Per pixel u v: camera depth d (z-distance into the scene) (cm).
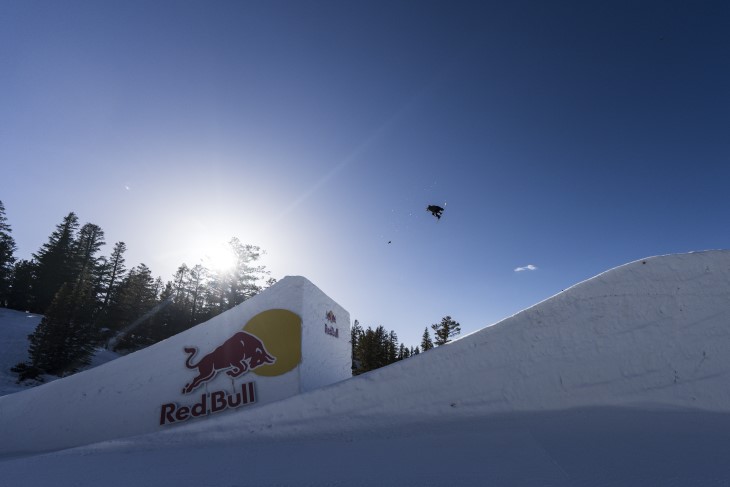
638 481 200
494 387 384
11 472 310
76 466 321
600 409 348
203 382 645
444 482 218
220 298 4575
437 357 404
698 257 375
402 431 358
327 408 392
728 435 268
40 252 4756
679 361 353
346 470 257
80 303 3081
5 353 2859
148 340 4062
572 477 210
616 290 390
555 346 388
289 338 660
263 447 347
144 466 307
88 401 646
